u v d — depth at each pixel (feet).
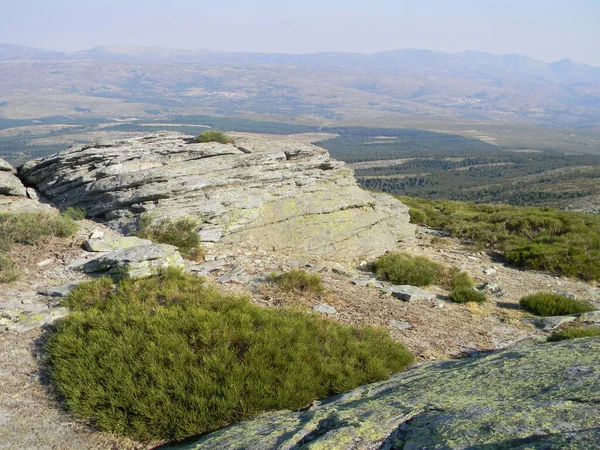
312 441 15.51
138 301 30.71
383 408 17.79
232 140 78.18
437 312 41.37
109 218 55.31
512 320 41.37
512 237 78.38
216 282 40.83
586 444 11.03
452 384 19.51
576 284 58.34
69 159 62.95
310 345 27.45
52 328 29.63
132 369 23.61
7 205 58.44
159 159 61.98
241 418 21.84
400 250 68.54
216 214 54.70
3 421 20.89
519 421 13.56
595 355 19.35
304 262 53.01
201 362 24.38
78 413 21.85
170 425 21.20
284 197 62.13
